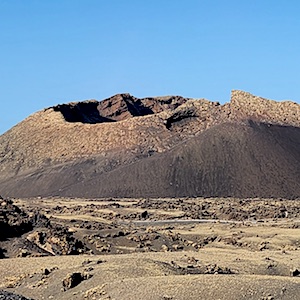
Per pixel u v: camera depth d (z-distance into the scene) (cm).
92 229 11619
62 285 6656
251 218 17688
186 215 17900
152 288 5894
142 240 11062
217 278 6062
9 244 9281
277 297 5612
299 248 10644
